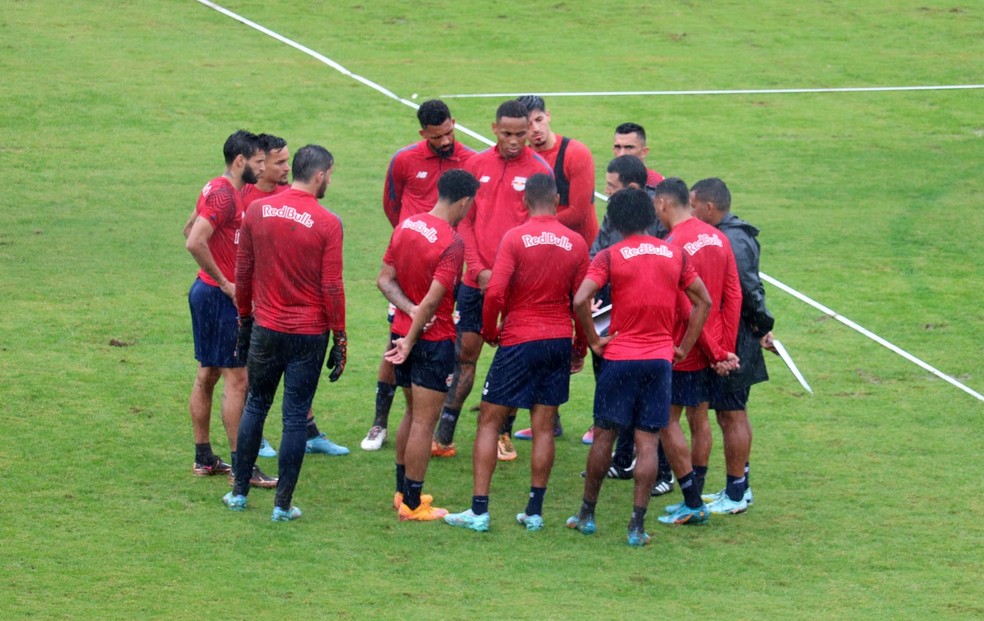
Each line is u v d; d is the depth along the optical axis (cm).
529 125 2819
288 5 7975
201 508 2464
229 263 2573
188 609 1995
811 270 4400
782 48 7544
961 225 4931
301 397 2402
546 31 7756
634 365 2327
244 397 2616
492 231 2761
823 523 2506
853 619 2034
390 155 5581
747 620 2022
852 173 5600
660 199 2462
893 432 3075
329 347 3619
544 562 2273
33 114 5822
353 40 7388
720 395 2512
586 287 2316
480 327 2822
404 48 7294
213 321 2559
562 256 2362
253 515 2448
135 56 6750
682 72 7038
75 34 7031
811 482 2747
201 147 5578
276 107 6134
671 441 2445
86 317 3666
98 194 4944
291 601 2047
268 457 2808
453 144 2875
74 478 2575
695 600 2106
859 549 2366
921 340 3772
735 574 2236
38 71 6378
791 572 2250
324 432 2998
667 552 2344
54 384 3134
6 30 6975
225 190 2548
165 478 2616
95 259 4231
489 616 2014
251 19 7625
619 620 2009
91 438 2812
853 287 4234
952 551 2358
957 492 2683
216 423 2989
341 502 2561
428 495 2558
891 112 6506
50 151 5416
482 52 7300
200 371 2598
